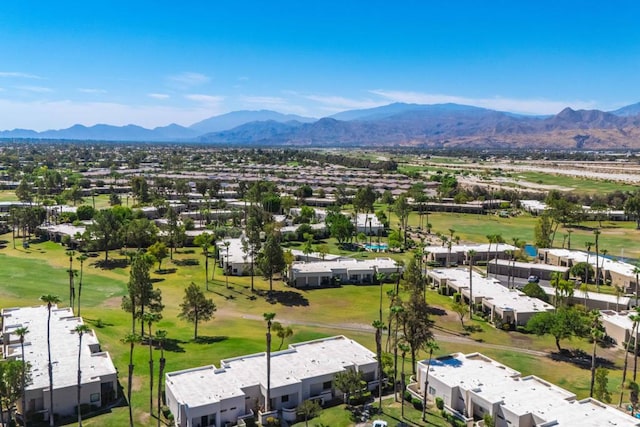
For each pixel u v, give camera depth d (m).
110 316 111.88
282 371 81.38
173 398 73.00
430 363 85.69
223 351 94.06
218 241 182.62
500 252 178.38
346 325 114.25
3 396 67.88
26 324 96.75
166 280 145.50
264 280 149.25
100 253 174.50
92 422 71.06
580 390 84.31
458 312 119.75
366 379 85.31
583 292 133.75
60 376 76.31
